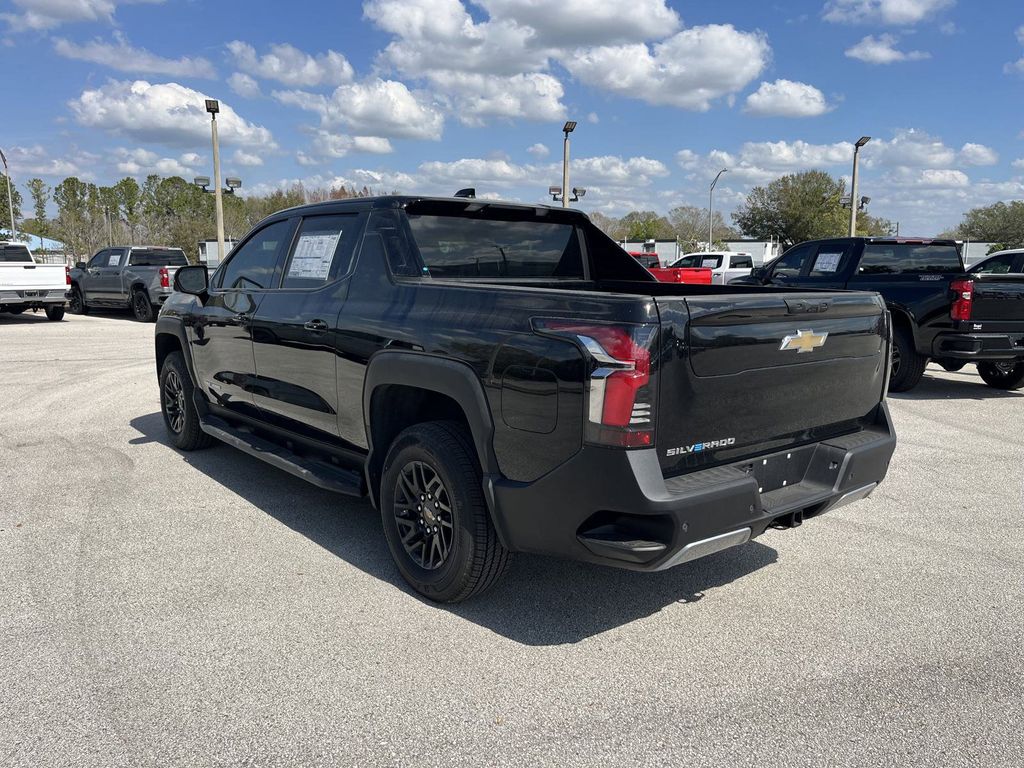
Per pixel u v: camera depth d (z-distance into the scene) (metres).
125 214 89.38
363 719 2.79
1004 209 71.00
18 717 2.77
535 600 3.77
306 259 4.64
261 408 5.07
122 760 2.54
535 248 4.87
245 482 5.60
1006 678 3.10
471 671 3.11
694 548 2.97
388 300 3.89
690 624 3.55
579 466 2.94
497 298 3.33
